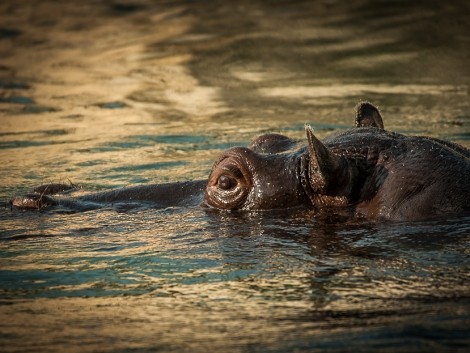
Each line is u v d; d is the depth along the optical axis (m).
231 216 30.03
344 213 29.03
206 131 48.31
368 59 66.25
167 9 88.94
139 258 26.72
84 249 27.83
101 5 92.06
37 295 24.00
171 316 22.03
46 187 34.94
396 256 25.17
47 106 56.72
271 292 23.22
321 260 25.41
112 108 55.69
